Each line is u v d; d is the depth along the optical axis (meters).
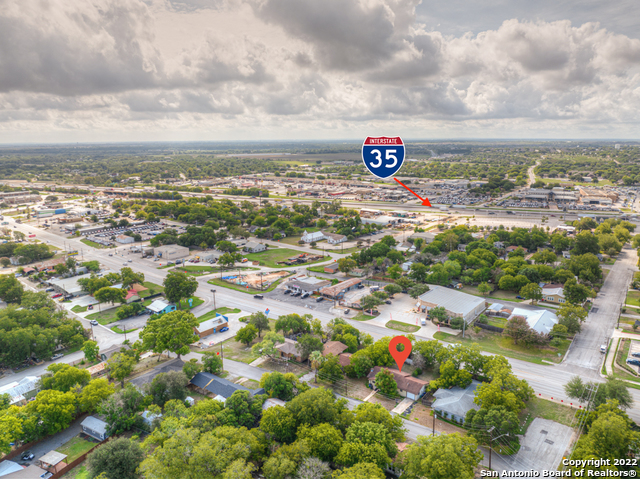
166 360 126.12
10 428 84.12
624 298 168.25
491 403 89.69
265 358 126.06
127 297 173.38
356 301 165.38
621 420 77.06
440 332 141.75
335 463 77.06
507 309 157.88
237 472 68.06
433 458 69.81
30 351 125.31
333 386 109.44
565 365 117.81
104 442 89.62
